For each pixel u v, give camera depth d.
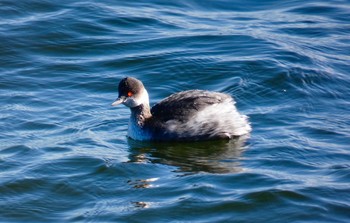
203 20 23.78
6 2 23.56
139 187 14.73
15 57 21.06
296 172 15.13
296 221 13.46
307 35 22.77
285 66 20.14
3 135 16.92
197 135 16.70
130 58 20.97
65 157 15.91
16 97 18.86
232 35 22.39
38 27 22.44
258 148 16.27
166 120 16.81
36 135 17.00
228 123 16.80
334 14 24.44
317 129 17.03
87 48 21.66
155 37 22.27
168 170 15.41
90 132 17.22
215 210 13.82
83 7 23.80
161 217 13.68
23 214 13.97
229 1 25.36
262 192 14.21
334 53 21.45
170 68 20.38
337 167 15.28
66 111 18.23
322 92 19.03
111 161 15.74
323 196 14.13
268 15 24.36
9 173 15.24
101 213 13.88
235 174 15.05
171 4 24.89
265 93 19.02
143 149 16.48
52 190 14.73
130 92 16.77
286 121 17.55
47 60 20.98
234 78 19.73
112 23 23.06
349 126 17.23
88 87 19.55
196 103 16.84
